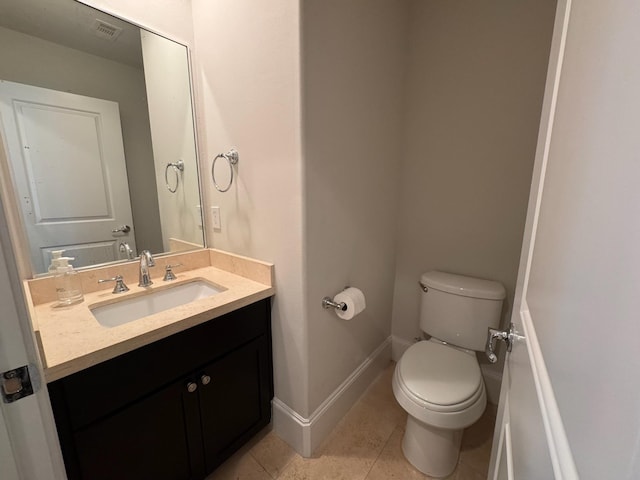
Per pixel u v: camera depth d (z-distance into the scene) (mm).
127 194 1304
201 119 1443
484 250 1580
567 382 346
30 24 1025
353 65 1229
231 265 1422
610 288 266
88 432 802
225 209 1430
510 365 742
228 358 1155
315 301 1231
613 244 269
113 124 1240
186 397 1026
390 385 1787
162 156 1380
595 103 353
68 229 1157
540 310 521
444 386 1170
